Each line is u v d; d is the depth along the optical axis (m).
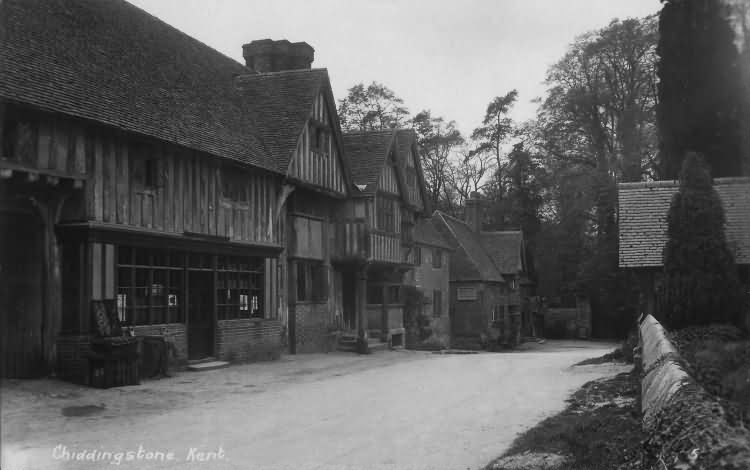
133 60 17.89
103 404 11.67
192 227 17.47
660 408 6.34
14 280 13.57
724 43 21.89
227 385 14.71
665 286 16.12
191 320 17.70
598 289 48.34
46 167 13.32
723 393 8.19
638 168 41.69
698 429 4.91
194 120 18.39
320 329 25.22
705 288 15.61
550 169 52.81
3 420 10.16
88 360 13.41
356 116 50.00
